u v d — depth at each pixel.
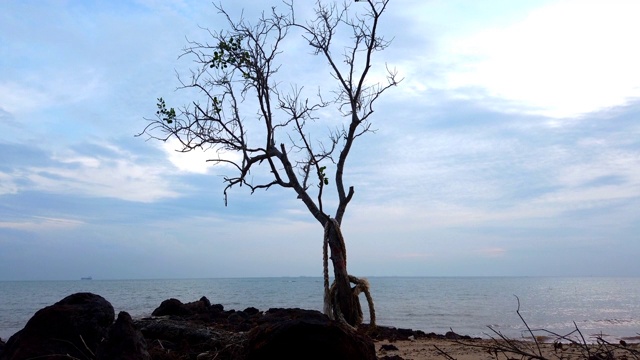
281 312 10.36
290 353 6.47
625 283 159.00
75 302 7.47
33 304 46.69
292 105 11.40
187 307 13.14
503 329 25.02
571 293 75.94
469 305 44.66
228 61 11.27
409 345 13.60
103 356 6.39
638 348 10.95
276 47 11.45
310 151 10.59
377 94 12.36
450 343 13.75
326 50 11.45
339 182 10.71
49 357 6.71
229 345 7.99
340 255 9.70
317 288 88.56
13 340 7.35
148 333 9.34
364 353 6.68
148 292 68.06
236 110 11.39
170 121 11.35
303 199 10.55
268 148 11.10
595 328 25.41
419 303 47.16
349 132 11.03
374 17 11.24
